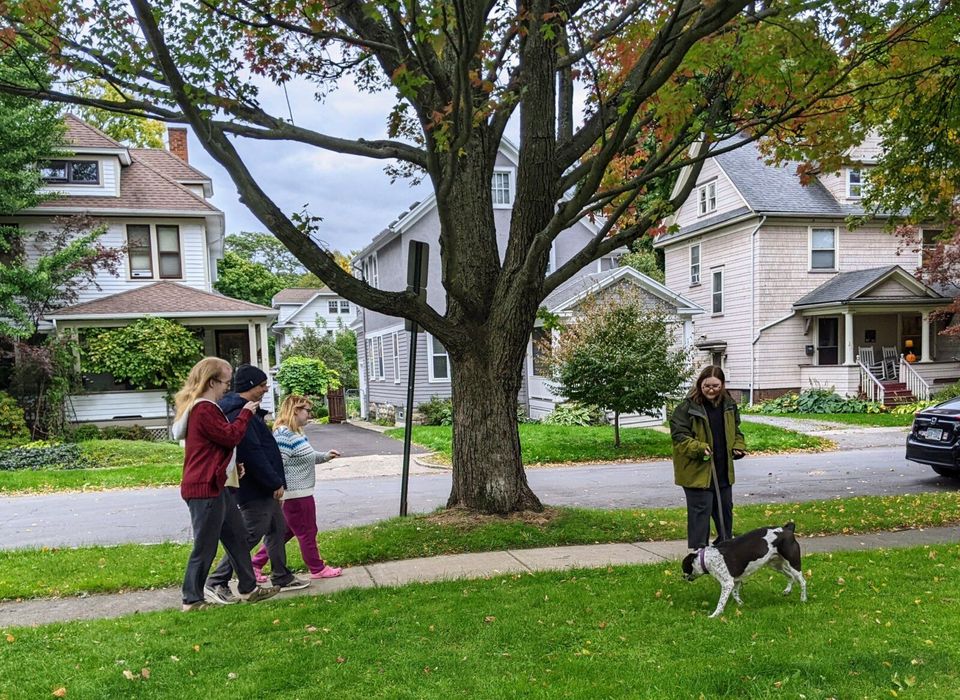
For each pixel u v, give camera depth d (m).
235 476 5.04
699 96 6.90
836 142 8.21
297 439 5.70
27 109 16.56
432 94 7.20
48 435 16.52
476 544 6.67
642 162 8.88
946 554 6.11
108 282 20.17
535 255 6.90
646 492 10.70
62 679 3.66
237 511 5.09
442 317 7.37
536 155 7.25
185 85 5.58
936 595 4.89
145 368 18.03
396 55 6.73
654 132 8.11
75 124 20.45
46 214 19.09
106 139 20.31
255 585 5.19
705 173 26.67
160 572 6.05
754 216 23.59
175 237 20.94
